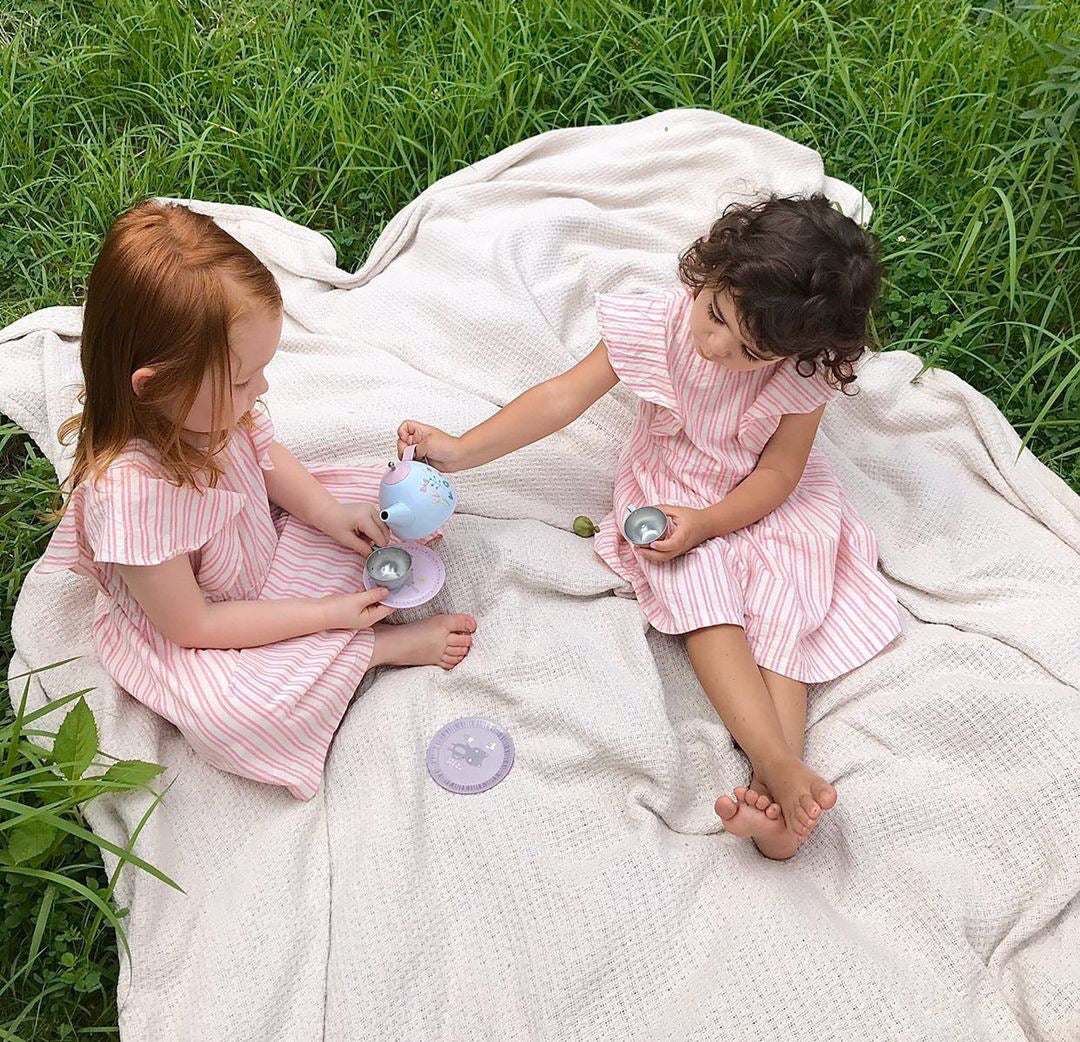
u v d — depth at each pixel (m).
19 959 1.97
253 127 3.32
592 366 2.40
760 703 2.13
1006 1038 1.79
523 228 2.90
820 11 3.36
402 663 2.27
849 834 2.01
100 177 3.10
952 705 2.11
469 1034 1.81
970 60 3.32
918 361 2.79
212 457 2.04
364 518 2.32
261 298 1.91
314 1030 1.82
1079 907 1.92
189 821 2.07
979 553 2.45
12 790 1.93
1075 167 2.93
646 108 3.42
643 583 2.36
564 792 2.10
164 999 1.87
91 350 1.92
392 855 1.96
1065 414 2.83
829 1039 1.75
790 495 2.41
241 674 2.07
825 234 2.01
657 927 1.89
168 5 3.41
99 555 1.94
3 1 3.53
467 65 3.37
